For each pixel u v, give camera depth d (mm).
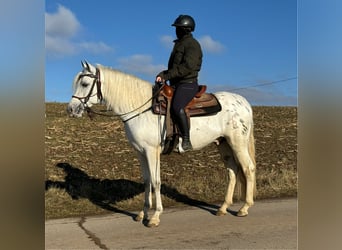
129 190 7617
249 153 6332
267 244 4746
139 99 5672
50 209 6426
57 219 5984
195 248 4641
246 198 6203
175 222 5828
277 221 5785
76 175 8594
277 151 11711
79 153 10758
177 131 5648
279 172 9219
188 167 9633
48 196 6953
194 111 5750
